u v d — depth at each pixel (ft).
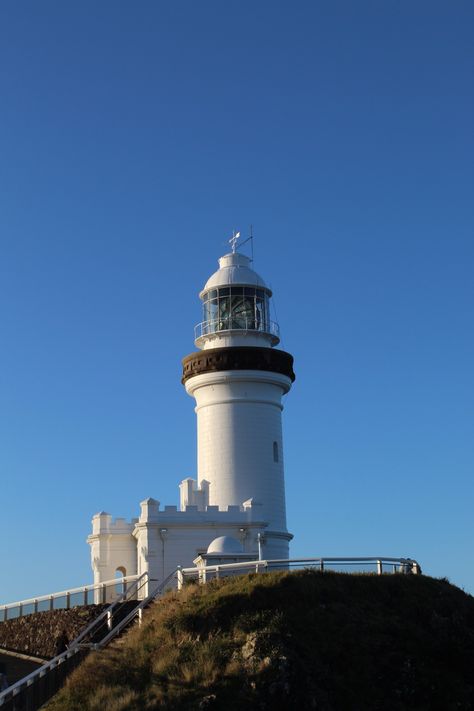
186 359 171.42
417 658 100.27
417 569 120.26
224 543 134.21
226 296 175.52
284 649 96.07
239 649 97.50
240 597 106.11
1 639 162.50
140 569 151.23
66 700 93.30
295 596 106.93
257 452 165.68
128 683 96.02
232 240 183.21
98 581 167.32
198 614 104.99
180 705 90.58
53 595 148.87
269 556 157.28
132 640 105.09
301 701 91.15
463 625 106.63
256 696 90.84
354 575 114.83
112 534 168.96
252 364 166.61
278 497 166.40
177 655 98.48
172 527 148.25
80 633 123.85
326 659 98.22
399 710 94.27
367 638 102.17
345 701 94.07
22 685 84.12
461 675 99.30
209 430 167.43
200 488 163.32
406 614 108.06
